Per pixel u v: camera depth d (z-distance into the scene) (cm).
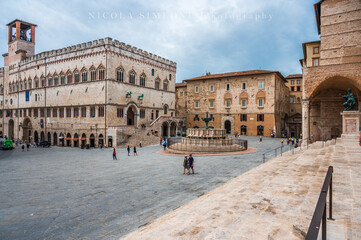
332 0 3775
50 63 6694
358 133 2773
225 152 3459
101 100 5488
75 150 4944
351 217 616
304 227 618
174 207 1241
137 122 6259
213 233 621
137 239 626
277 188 1021
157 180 1875
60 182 1889
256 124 6650
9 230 1002
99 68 5562
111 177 2044
